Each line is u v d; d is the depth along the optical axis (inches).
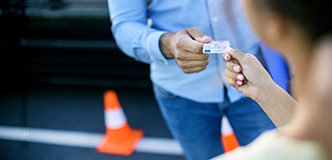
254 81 37.3
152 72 61.5
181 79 56.1
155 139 121.7
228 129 91.7
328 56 15.3
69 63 170.2
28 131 133.7
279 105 35.3
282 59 48.2
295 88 18.4
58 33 160.2
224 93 56.2
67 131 132.6
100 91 163.8
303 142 16.2
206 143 62.7
